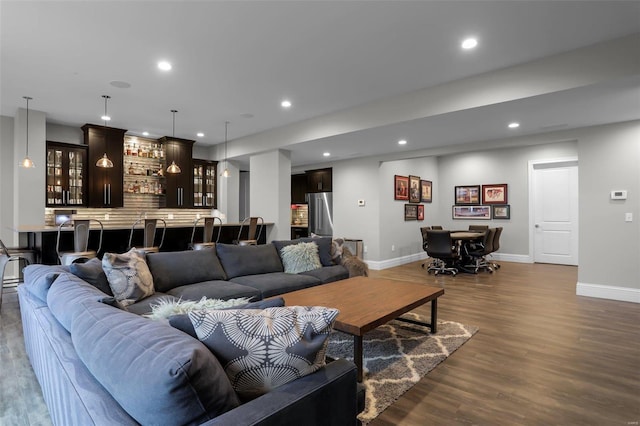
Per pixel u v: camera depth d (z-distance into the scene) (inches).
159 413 33.2
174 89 170.9
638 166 176.1
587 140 190.7
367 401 85.3
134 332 41.4
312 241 180.4
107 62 141.3
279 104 193.6
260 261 158.2
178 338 39.0
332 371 46.3
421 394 89.1
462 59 138.6
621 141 180.7
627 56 120.4
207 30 117.7
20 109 200.7
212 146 309.7
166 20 111.8
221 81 160.7
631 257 177.6
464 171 344.8
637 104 149.4
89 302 55.1
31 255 168.6
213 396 35.6
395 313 102.8
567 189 291.9
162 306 59.4
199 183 302.2
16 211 205.0
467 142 233.9
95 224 239.5
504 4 103.0
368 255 292.7
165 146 277.1
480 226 314.8
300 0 101.8
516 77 143.3
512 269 273.9
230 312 44.5
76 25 114.0
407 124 183.3
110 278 104.1
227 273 147.0
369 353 113.3
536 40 123.8
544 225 302.4
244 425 34.6
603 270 185.2
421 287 133.9
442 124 183.8
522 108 155.3
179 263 131.7
